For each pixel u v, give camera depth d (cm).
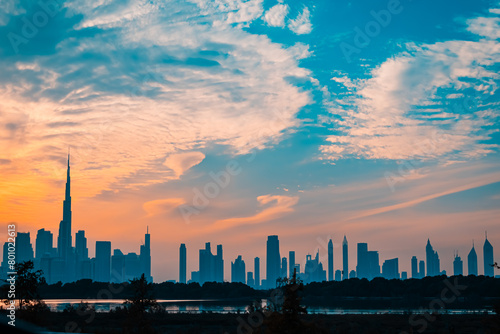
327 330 4356
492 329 6050
